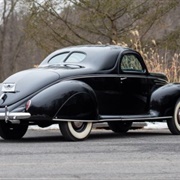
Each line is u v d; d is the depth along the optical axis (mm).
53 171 8641
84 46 14523
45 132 16297
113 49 14094
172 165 9234
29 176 8234
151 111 14539
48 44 33969
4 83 12930
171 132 15133
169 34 33781
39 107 12141
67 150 11062
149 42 32594
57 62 14359
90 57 13836
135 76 14219
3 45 64125
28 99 12297
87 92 12719
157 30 34375
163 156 10211
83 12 32844
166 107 14664
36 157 10070
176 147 11578
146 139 13492
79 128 12969
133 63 14352
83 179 7996
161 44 33219
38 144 12234
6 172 8555
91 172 8562
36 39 33969
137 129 17484
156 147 11570
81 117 12625
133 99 14148
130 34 32438
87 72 13141
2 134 13859
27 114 12109
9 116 12211
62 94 12359
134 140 13188
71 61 14125
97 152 10758
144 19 33406
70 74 12852
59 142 12672
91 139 13484
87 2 32125
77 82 12758
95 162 9500
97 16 32219
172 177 8211
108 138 13820
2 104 12453
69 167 9000
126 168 8930
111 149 11227
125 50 14242
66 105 12359
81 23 33312
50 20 33625
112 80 13609
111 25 33000
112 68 13703
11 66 65188
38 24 33656
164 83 15195
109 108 13555
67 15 33719
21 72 13352
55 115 12234
